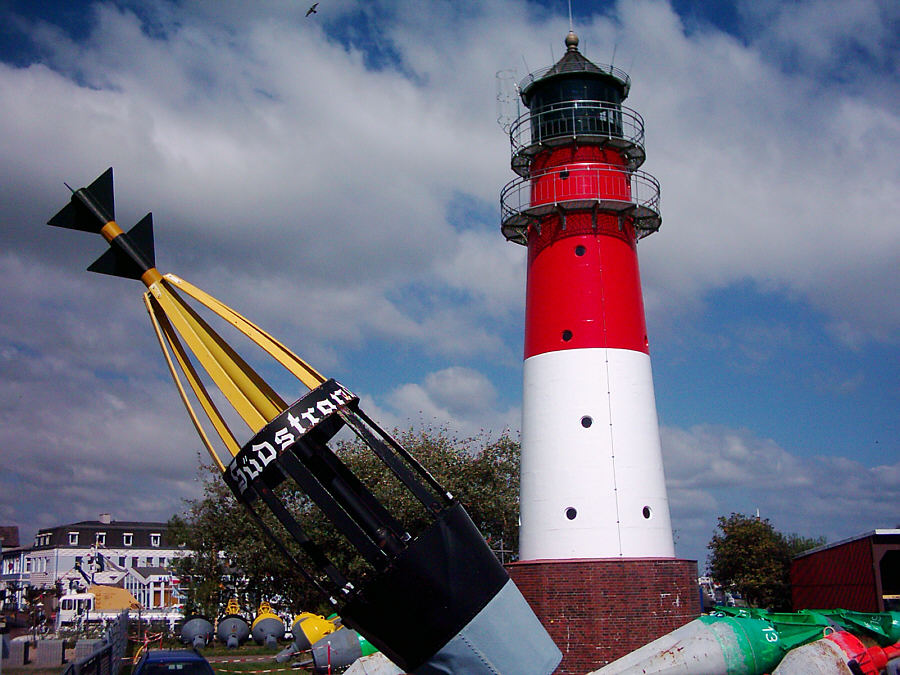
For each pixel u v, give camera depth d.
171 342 15.17
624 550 28.75
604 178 31.30
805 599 48.81
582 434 29.58
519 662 14.16
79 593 59.16
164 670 22.05
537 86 32.81
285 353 14.64
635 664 23.41
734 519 64.31
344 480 14.44
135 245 15.38
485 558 14.22
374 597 13.77
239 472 14.05
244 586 56.22
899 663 25.08
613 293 30.67
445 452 51.53
